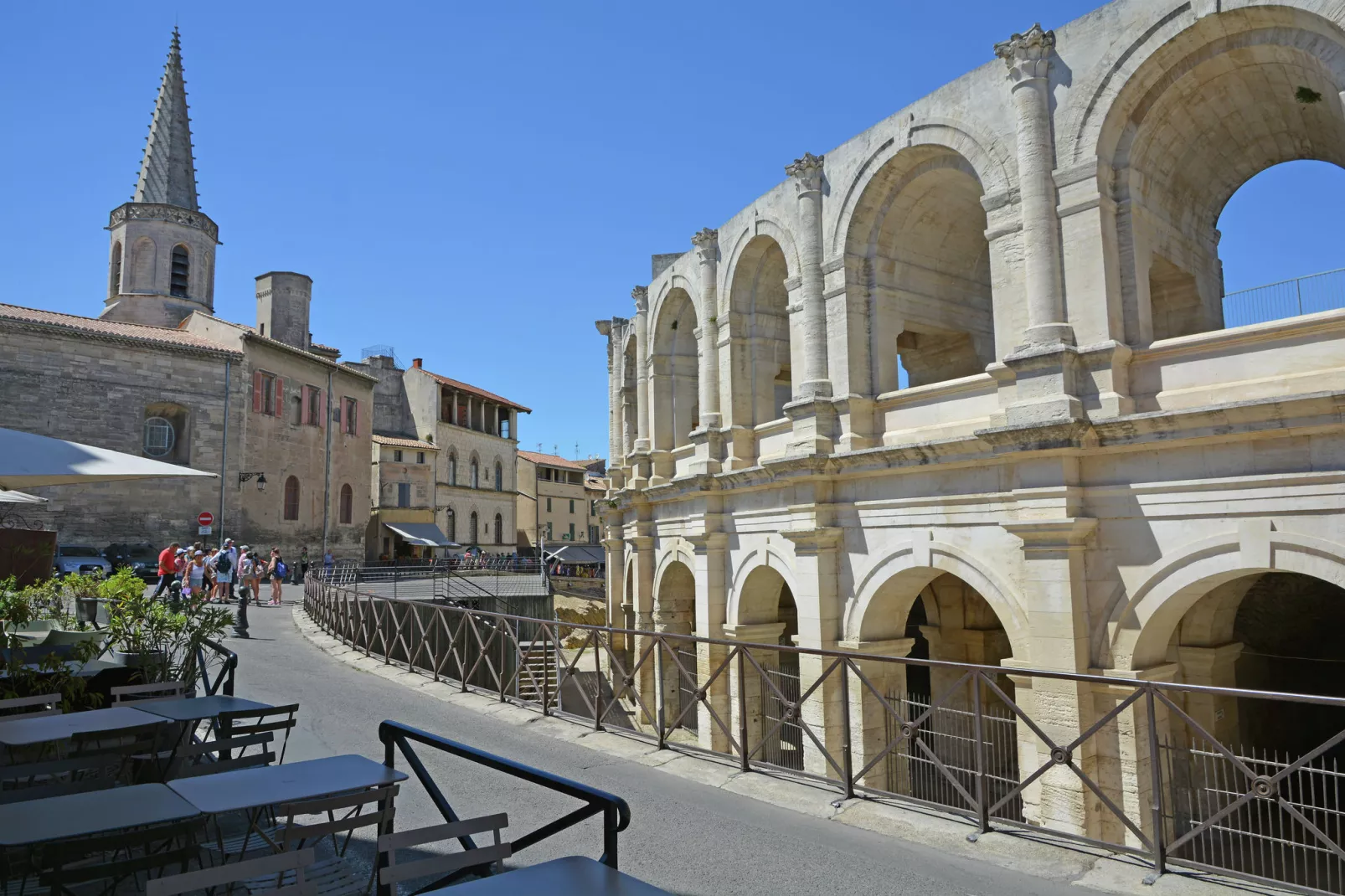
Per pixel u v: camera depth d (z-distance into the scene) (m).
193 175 59.88
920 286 19.67
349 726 13.45
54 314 44.00
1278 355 12.58
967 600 22.50
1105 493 13.85
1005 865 7.91
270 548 48.91
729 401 22.78
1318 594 18.00
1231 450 12.55
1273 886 7.21
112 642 11.38
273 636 25.44
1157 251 15.43
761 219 21.62
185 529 44.09
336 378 56.66
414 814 9.33
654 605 27.44
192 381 45.28
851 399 18.19
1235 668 18.89
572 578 48.34
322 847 8.24
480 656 16.22
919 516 16.66
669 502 26.09
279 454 50.38
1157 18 13.64
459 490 71.81
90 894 6.55
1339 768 18.45
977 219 19.59
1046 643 13.95
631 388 31.94
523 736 13.04
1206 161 16.09
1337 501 11.52
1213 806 15.27
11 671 10.10
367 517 59.56
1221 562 12.53
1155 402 13.75
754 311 23.05
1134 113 14.47
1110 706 13.53
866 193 18.47
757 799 9.91
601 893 4.18
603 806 4.78
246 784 6.17
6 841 5.04
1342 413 11.33
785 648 10.52
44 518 39.50
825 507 18.44
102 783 7.55
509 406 82.31
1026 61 15.04
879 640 17.81
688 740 25.50
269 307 60.41
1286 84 13.94
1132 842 13.13
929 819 9.00
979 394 16.27
